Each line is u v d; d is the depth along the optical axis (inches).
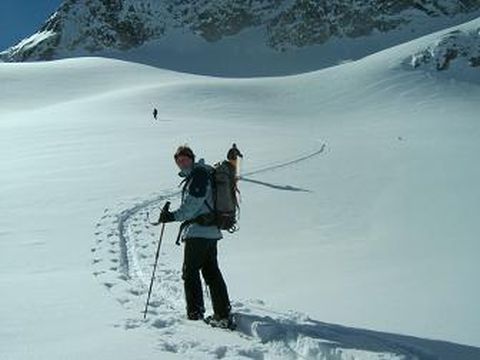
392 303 271.6
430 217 605.0
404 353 204.8
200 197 268.7
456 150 1337.4
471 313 250.1
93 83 3875.5
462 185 815.1
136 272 386.9
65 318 261.7
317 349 216.4
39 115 2536.9
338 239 517.7
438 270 339.3
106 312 272.7
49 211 650.2
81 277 348.2
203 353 221.9
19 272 387.5
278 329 241.3
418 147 1414.9
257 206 708.7
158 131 1688.0
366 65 3599.9
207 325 263.6
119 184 849.5
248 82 3592.5
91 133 1620.3
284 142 1475.1
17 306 279.3
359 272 349.1
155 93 3058.6
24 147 1349.7
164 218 274.7
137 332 244.1
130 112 2539.4
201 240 272.7
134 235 533.3
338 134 1961.1
